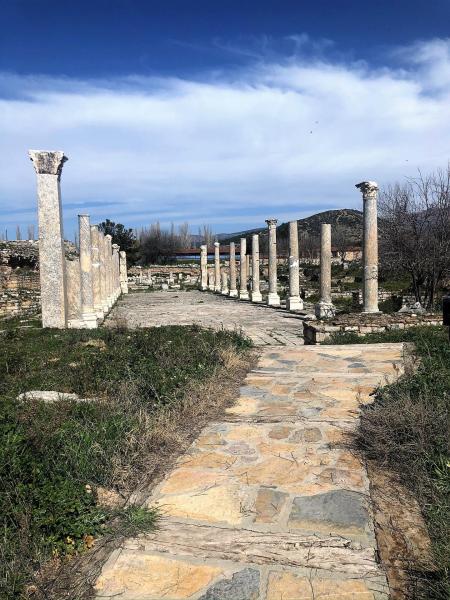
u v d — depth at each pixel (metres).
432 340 9.38
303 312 20.98
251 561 2.96
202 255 44.34
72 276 14.99
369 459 4.33
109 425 4.84
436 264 16.23
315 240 67.06
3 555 2.92
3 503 3.35
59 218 13.98
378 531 3.20
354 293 25.11
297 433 5.01
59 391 6.88
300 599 2.62
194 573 2.87
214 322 17.88
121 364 7.95
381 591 2.65
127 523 3.39
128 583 2.81
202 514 3.49
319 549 3.04
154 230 78.19
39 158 13.58
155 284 53.41
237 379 7.23
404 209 16.61
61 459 4.14
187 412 5.68
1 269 28.31
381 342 10.54
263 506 3.57
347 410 5.68
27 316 19.61
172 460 4.44
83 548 3.15
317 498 3.66
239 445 4.74
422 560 2.88
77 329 13.80
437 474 3.73
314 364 8.06
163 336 11.78
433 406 4.72
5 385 7.16
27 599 2.70
